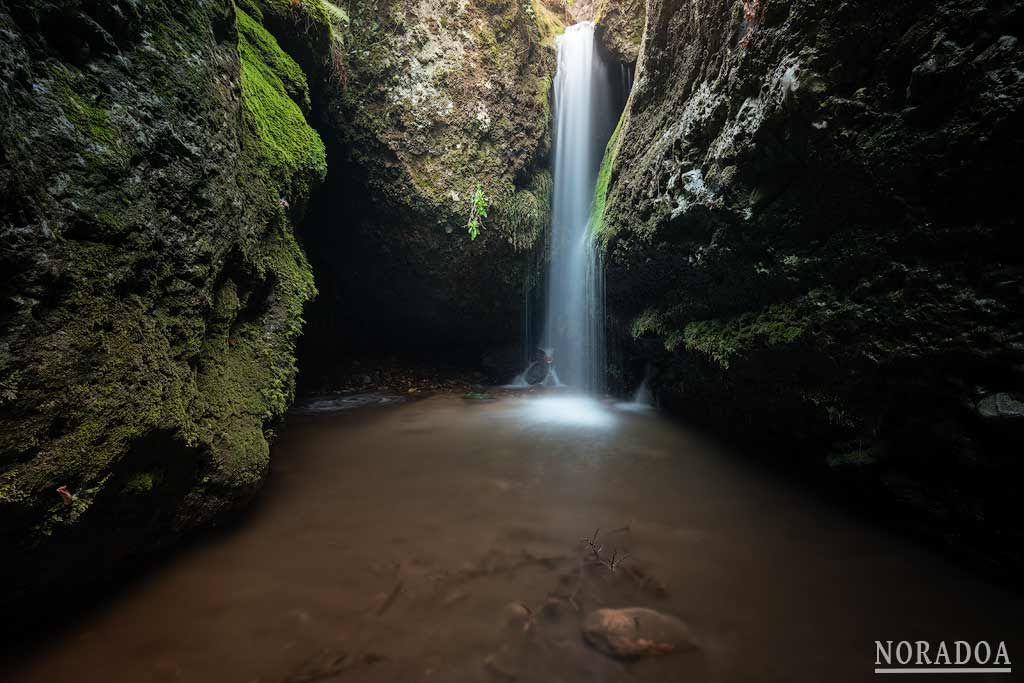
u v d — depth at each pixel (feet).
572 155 31.68
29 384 5.68
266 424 12.13
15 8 6.28
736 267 14.11
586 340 29.27
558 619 7.69
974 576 8.61
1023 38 7.00
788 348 12.12
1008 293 7.68
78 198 6.77
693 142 15.58
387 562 9.41
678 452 16.48
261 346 12.55
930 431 9.21
